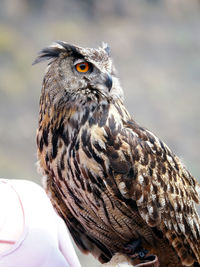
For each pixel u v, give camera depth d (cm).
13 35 1187
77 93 485
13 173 830
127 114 490
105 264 484
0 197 462
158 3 1527
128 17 1422
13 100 1001
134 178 483
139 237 489
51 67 487
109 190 482
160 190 486
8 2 1309
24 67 1095
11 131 931
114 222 486
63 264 462
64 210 490
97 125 483
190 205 493
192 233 491
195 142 979
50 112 486
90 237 494
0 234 459
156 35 1345
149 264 479
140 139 486
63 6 1367
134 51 1243
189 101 1091
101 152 482
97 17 1372
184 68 1213
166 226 487
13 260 459
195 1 1573
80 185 483
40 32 1224
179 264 492
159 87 1116
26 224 461
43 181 488
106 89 486
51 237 462
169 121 1027
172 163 492
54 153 485
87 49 490
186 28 1403
